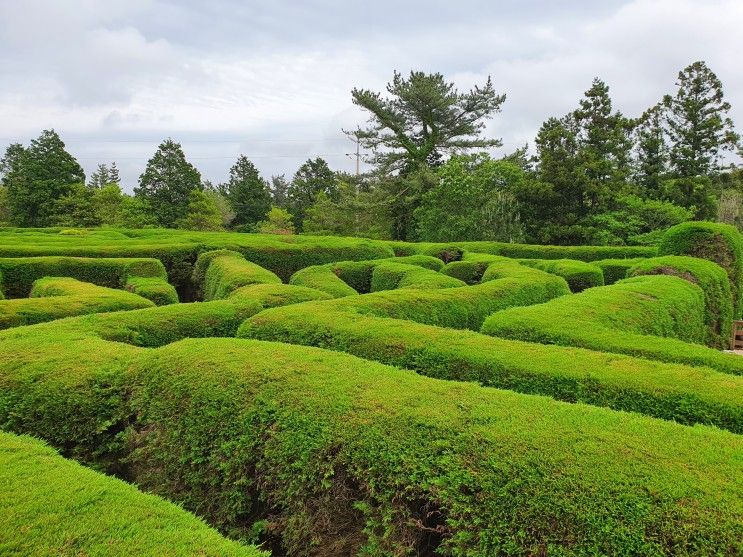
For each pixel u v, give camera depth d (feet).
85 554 7.43
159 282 37.22
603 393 13.35
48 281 34.86
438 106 114.62
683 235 41.01
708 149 125.80
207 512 12.02
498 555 8.05
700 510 7.47
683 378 13.46
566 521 7.75
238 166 223.30
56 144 156.35
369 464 9.77
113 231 78.74
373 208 118.42
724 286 35.73
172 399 13.28
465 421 10.26
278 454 10.95
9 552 7.38
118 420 14.01
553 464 8.64
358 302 24.00
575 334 18.22
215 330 22.71
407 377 13.10
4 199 158.92
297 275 41.14
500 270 40.60
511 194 108.06
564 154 108.99
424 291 27.45
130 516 8.46
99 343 17.21
